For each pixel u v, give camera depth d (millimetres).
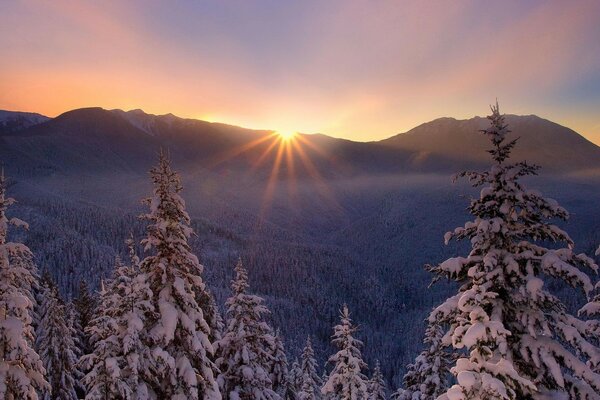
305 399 35688
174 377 14305
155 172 15219
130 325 13633
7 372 13695
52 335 31422
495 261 10109
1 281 13852
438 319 10617
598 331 11352
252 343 21375
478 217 11203
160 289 15344
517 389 9414
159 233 15094
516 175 10398
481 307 9562
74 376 34031
